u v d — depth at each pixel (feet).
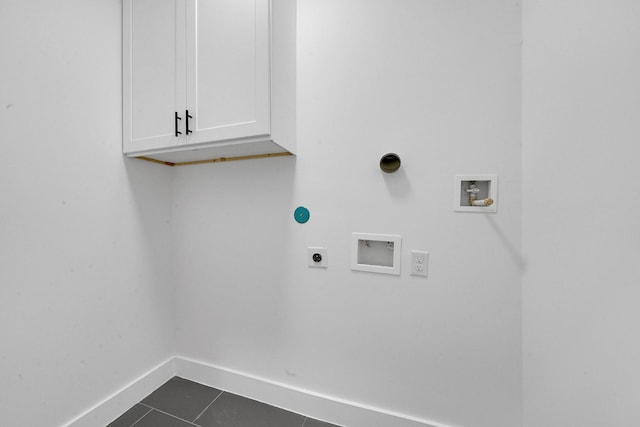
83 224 3.59
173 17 3.64
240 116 3.33
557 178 2.53
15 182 2.93
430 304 3.48
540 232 2.78
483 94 3.20
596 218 2.12
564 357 2.45
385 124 3.60
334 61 3.82
